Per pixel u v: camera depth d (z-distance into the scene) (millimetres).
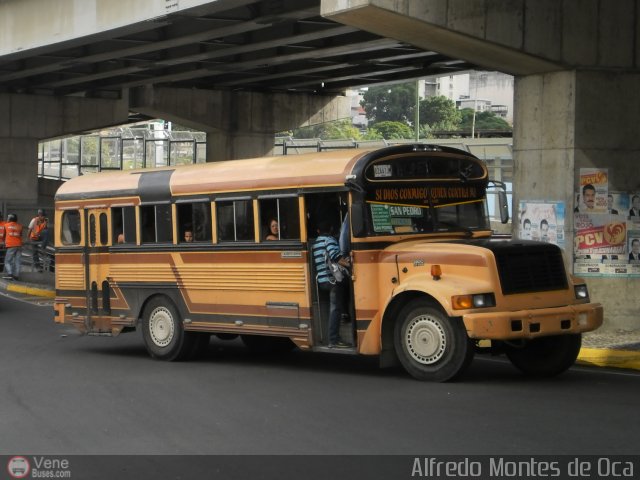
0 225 31375
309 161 13797
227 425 10375
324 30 26797
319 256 13461
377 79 42188
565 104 17656
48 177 70750
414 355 12641
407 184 13352
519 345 13070
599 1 17641
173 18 24469
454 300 11945
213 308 15023
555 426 9859
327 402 11477
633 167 17859
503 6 16906
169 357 15656
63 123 47781
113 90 47125
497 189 14406
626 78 17781
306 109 47062
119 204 16469
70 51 33594
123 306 16453
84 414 11156
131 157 75625
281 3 24609
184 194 15414
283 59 33312
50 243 33531
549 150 17938
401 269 12766
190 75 39062
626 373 13859
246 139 46094
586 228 17688
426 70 38250
